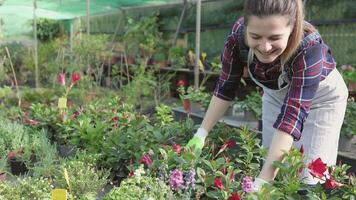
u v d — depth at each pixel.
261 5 1.83
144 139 3.36
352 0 6.12
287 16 1.85
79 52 8.25
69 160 3.31
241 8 7.87
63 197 2.16
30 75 11.03
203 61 7.59
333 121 2.56
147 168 2.83
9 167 3.78
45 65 10.02
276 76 2.33
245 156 2.73
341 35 6.38
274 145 2.13
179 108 5.84
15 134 4.13
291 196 2.18
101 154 3.35
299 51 2.08
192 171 2.29
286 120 2.11
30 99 6.93
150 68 8.98
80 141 3.80
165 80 8.52
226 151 3.01
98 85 8.41
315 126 2.57
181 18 9.52
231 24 8.11
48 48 11.16
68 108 5.11
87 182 2.77
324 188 2.32
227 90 2.61
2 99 6.87
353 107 4.23
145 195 2.23
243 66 2.57
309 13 6.73
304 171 2.55
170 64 9.23
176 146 2.71
